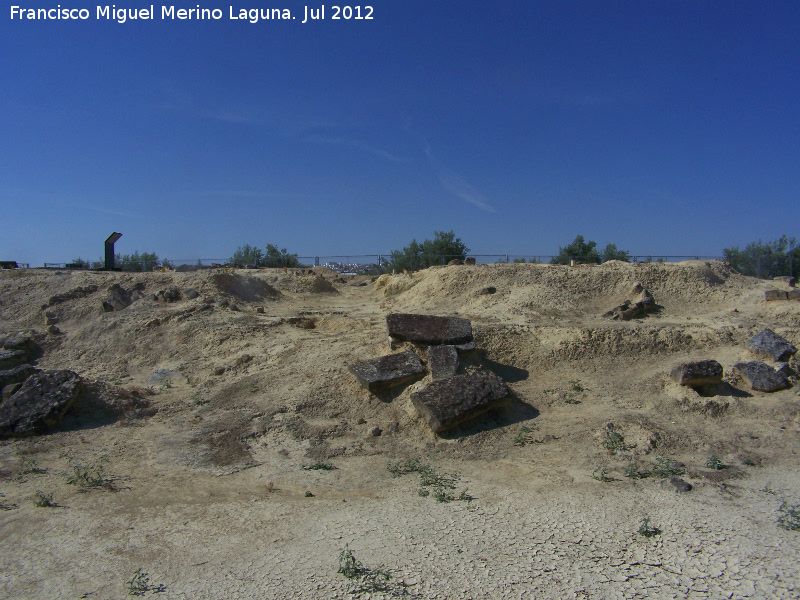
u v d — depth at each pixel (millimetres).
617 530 6480
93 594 5352
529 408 11016
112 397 11406
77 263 32500
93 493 7719
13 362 14227
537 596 5242
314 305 20688
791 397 11039
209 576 5617
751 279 19531
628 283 18078
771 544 6164
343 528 6609
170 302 18156
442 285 19703
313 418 10562
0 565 5883
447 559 5859
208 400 11656
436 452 9375
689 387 11172
